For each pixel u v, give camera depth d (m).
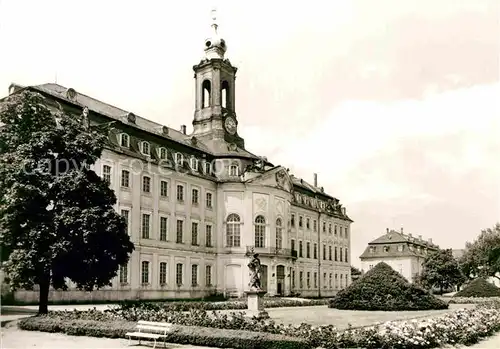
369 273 42.06
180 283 58.41
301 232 84.12
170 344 20.33
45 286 29.11
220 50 73.81
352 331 21.25
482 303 42.94
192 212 61.09
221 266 64.19
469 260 79.12
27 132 30.59
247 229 64.25
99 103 55.31
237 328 21.80
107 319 24.25
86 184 29.78
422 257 129.50
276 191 67.12
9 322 26.56
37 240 28.08
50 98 44.78
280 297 63.72
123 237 30.98
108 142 49.19
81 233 28.44
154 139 56.88
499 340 22.61
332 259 94.00
